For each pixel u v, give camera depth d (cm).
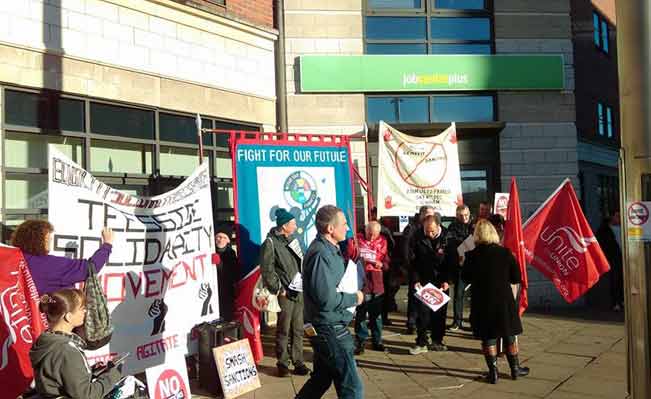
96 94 789
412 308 921
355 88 1112
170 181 895
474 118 1177
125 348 578
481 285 679
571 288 793
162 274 621
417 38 1167
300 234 852
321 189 878
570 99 1199
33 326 458
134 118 849
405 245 872
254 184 834
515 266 684
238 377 640
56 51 743
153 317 607
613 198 1828
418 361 770
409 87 1132
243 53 1015
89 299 466
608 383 662
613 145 1838
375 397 629
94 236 561
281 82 1085
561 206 797
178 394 611
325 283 467
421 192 992
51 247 515
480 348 834
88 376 377
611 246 1142
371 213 961
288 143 868
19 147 719
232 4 991
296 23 1103
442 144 1009
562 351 811
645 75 425
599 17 1753
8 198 706
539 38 1196
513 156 1176
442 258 822
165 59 882
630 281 437
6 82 696
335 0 1123
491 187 1178
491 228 695
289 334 746
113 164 822
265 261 699
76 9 770
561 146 1192
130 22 836
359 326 802
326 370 484
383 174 982
